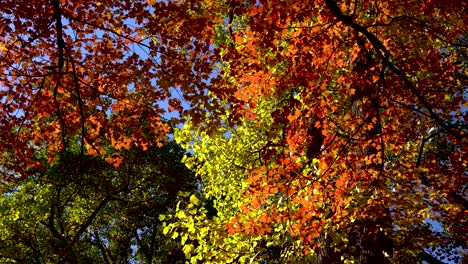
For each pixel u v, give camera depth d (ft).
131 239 74.18
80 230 59.31
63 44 20.02
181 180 66.64
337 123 24.58
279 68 24.12
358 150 23.36
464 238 26.91
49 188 57.47
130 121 27.68
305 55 21.84
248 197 24.26
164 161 66.28
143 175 67.51
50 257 53.98
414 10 22.44
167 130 28.02
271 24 20.48
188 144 29.94
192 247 23.29
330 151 22.00
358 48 22.99
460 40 25.46
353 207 21.63
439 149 27.32
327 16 21.44
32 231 53.93
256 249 23.54
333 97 25.88
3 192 56.80
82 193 61.72
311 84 22.54
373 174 21.58
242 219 22.70
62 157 53.47
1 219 52.90
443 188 23.25
